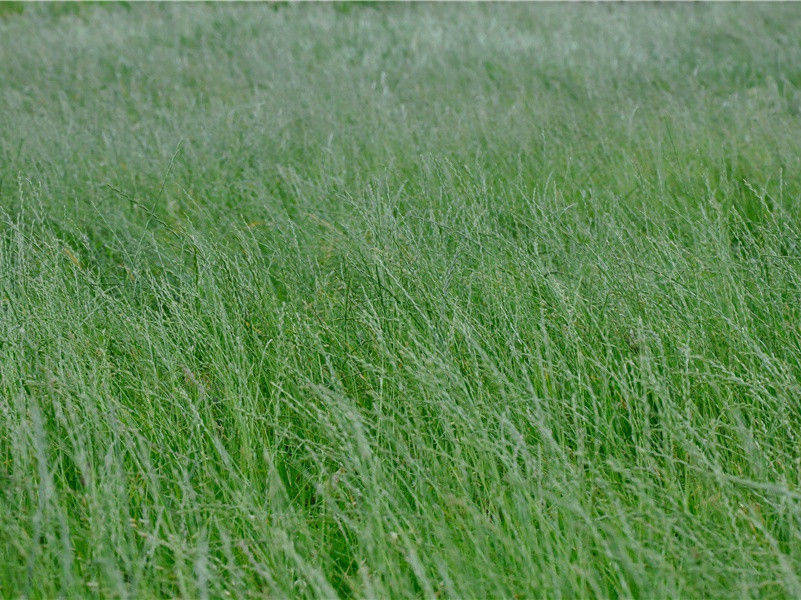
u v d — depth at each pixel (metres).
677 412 2.53
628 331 2.99
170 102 8.31
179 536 2.13
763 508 2.25
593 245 3.55
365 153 5.98
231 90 8.76
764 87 8.31
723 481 2.22
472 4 13.97
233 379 2.85
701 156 5.35
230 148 6.07
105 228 4.66
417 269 3.32
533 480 2.30
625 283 3.19
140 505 2.38
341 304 3.30
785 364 2.71
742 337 2.84
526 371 2.65
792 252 3.48
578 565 2.04
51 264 3.58
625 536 2.13
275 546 2.10
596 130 6.11
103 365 2.86
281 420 2.72
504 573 2.08
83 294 3.38
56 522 2.17
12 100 7.90
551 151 5.66
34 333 3.02
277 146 6.09
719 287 3.23
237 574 2.04
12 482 2.26
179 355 2.92
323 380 2.90
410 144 5.92
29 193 4.75
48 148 5.96
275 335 3.17
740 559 2.03
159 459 2.57
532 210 3.81
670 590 1.92
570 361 2.91
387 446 2.58
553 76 9.05
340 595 2.18
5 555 2.14
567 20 12.70
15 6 14.23
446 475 2.40
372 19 12.81
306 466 2.61
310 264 3.62
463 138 5.99
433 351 2.82
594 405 2.55
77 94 8.83
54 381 2.64
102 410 2.63
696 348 2.89
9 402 2.71
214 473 2.36
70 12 14.02
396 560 2.12
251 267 3.60
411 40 11.38
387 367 2.90
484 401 2.69
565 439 2.63
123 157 6.03
